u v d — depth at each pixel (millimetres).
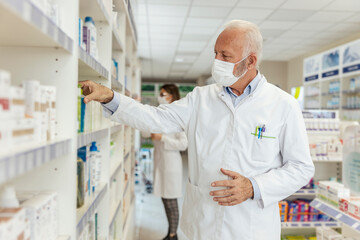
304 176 1483
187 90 14750
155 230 3953
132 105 1601
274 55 9203
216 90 1679
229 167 1529
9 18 666
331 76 6438
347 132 2176
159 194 3502
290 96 1587
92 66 1345
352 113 5934
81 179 1340
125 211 2988
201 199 1596
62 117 1085
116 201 2439
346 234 2486
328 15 5492
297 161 1507
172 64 10758
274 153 1551
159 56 9352
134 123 1631
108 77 1751
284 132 1540
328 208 2189
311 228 3562
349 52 5871
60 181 1104
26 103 826
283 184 1444
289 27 6242
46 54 1072
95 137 1437
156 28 6363
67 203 1109
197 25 6121
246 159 1518
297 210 3400
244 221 1506
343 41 7242
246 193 1375
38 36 879
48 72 1077
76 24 1092
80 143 1180
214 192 1340
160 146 3467
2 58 1068
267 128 1511
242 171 1520
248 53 1453
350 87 6039
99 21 1794
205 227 1565
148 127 1651
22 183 1109
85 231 1460
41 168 1105
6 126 675
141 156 8102
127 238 2777
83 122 1350
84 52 1209
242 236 1499
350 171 2141
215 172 1554
